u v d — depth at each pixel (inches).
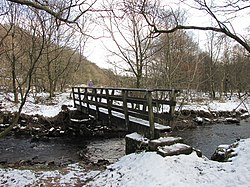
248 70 700.7
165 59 520.7
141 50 437.4
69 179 194.5
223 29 150.5
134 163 189.6
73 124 474.0
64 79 885.8
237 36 152.4
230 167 174.4
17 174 207.6
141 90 225.1
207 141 440.1
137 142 218.5
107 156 324.5
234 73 882.1
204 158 198.4
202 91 1029.8
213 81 944.9
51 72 725.9
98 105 358.6
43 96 694.5
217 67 1010.7
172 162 176.9
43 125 472.7
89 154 334.3
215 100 935.0
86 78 1146.7
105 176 185.2
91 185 173.0
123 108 265.9
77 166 242.7
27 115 493.4
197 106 716.7
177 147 195.9
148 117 219.9
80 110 473.4
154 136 214.8
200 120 622.5
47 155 330.0
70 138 437.4
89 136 451.8
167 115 228.1
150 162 178.2
